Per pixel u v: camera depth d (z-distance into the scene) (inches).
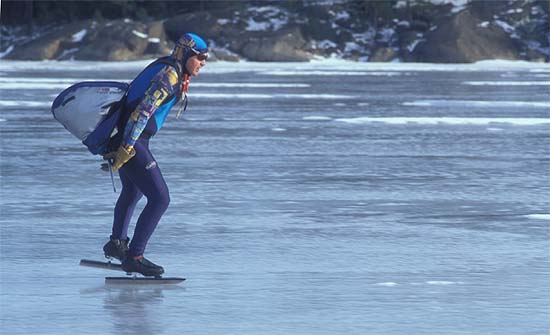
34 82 4832.7
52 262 1058.7
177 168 1854.1
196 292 922.7
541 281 967.6
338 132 2559.1
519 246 1154.0
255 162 1948.8
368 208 1425.9
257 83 5029.5
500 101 3713.1
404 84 4990.2
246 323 808.9
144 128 935.7
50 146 2213.3
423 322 812.0
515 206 1450.5
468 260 1072.2
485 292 920.9
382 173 1801.2
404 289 933.2
